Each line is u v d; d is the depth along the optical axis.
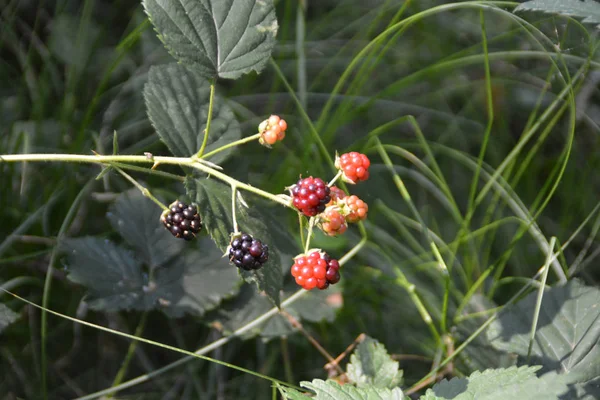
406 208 0.72
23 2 0.76
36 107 0.68
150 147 0.67
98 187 0.66
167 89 0.55
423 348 0.63
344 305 0.64
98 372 0.62
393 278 0.64
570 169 0.70
